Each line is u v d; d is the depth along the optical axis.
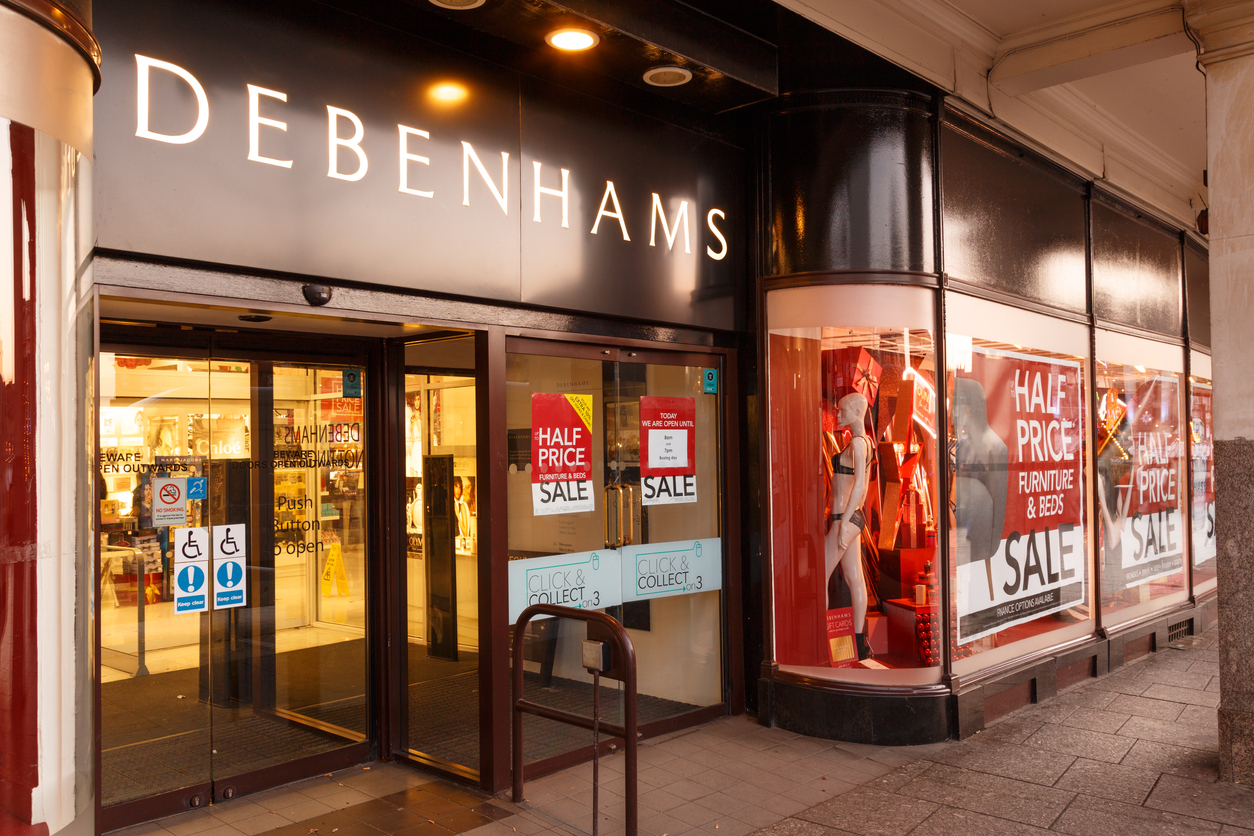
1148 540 8.27
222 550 4.49
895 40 5.28
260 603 4.62
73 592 2.46
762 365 5.86
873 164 5.64
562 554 5.00
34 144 2.33
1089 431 7.35
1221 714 4.74
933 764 5.01
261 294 3.72
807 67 5.46
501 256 4.58
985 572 6.05
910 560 5.56
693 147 5.72
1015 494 6.41
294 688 4.74
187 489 4.38
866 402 5.63
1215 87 4.99
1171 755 5.14
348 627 4.98
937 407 5.69
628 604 5.38
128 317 4.02
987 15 5.66
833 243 5.66
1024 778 4.77
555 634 4.98
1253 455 4.77
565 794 4.51
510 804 4.37
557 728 4.96
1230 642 4.77
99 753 2.84
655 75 4.84
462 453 4.73
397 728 5.05
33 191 2.33
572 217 4.96
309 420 4.85
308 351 4.84
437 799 4.43
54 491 2.39
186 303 3.51
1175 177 8.70
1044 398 6.82
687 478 5.77
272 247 3.69
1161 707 6.19
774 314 5.85
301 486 4.81
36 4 2.34
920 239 5.69
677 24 4.54
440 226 4.31
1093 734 5.56
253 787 4.50
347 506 5.00
